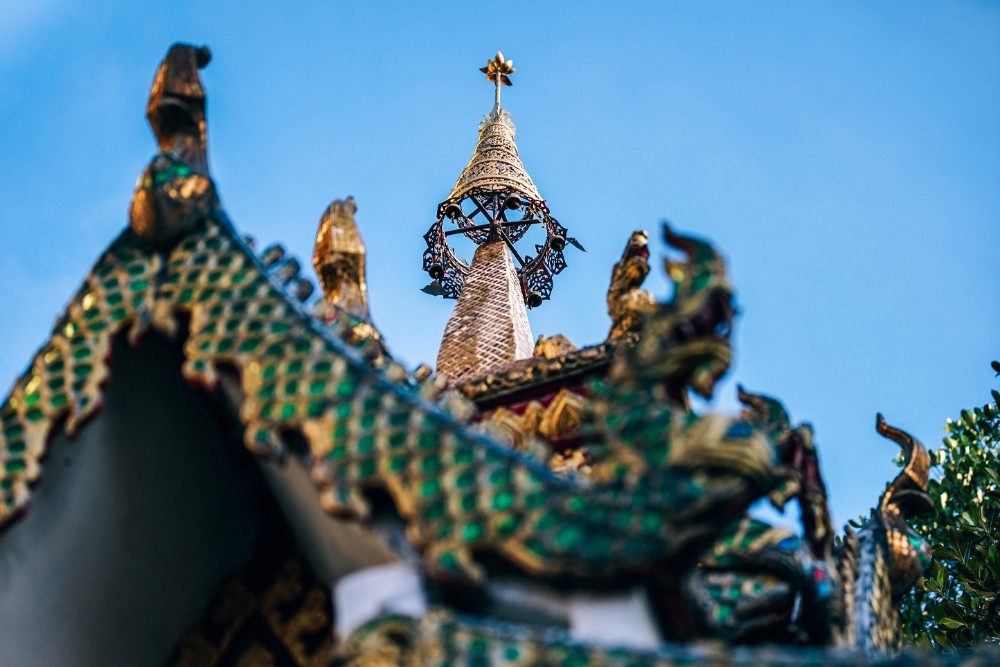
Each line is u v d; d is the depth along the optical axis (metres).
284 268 7.10
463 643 4.97
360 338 8.89
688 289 5.51
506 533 5.31
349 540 6.34
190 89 7.73
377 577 5.45
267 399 6.12
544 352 9.77
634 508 5.22
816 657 4.98
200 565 7.53
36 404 6.62
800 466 7.55
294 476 6.56
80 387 6.65
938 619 15.47
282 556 7.54
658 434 5.31
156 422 7.16
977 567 15.31
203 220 7.18
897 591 8.55
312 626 7.27
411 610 5.29
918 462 9.05
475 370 11.50
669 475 5.23
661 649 4.96
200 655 7.39
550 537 5.25
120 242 7.20
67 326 6.88
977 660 4.91
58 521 6.89
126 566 7.29
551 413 8.69
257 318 6.53
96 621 7.21
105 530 7.16
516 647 4.95
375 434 5.83
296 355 6.27
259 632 7.36
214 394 6.51
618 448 5.36
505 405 9.21
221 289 6.75
